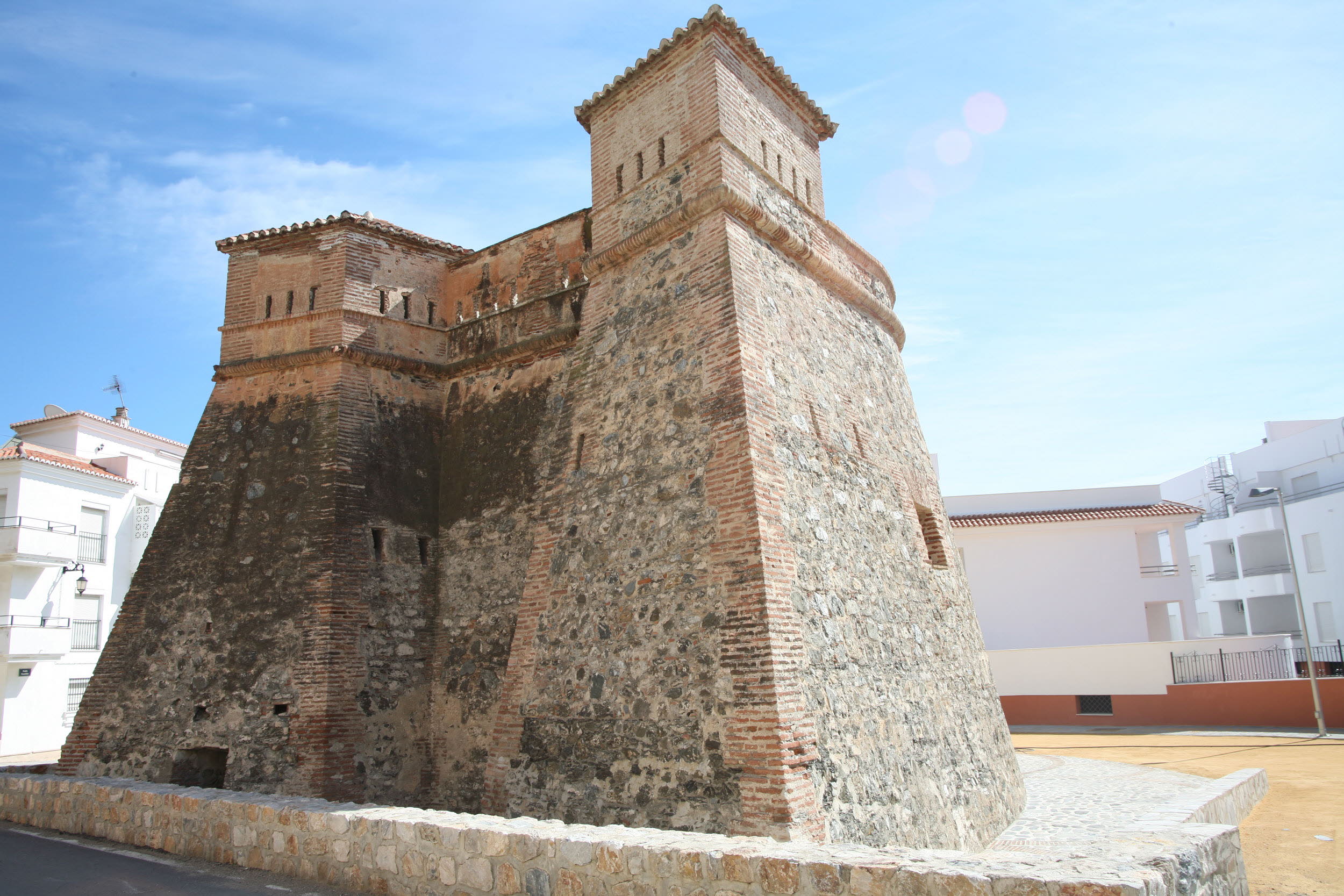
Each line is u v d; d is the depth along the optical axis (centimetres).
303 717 1281
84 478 3306
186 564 1470
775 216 1321
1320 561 3862
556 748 1087
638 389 1214
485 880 709
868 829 970
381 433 1531
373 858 793
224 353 1627
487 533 1470
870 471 1354
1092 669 2962
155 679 1397
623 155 1399
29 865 920
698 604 1008
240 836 918
